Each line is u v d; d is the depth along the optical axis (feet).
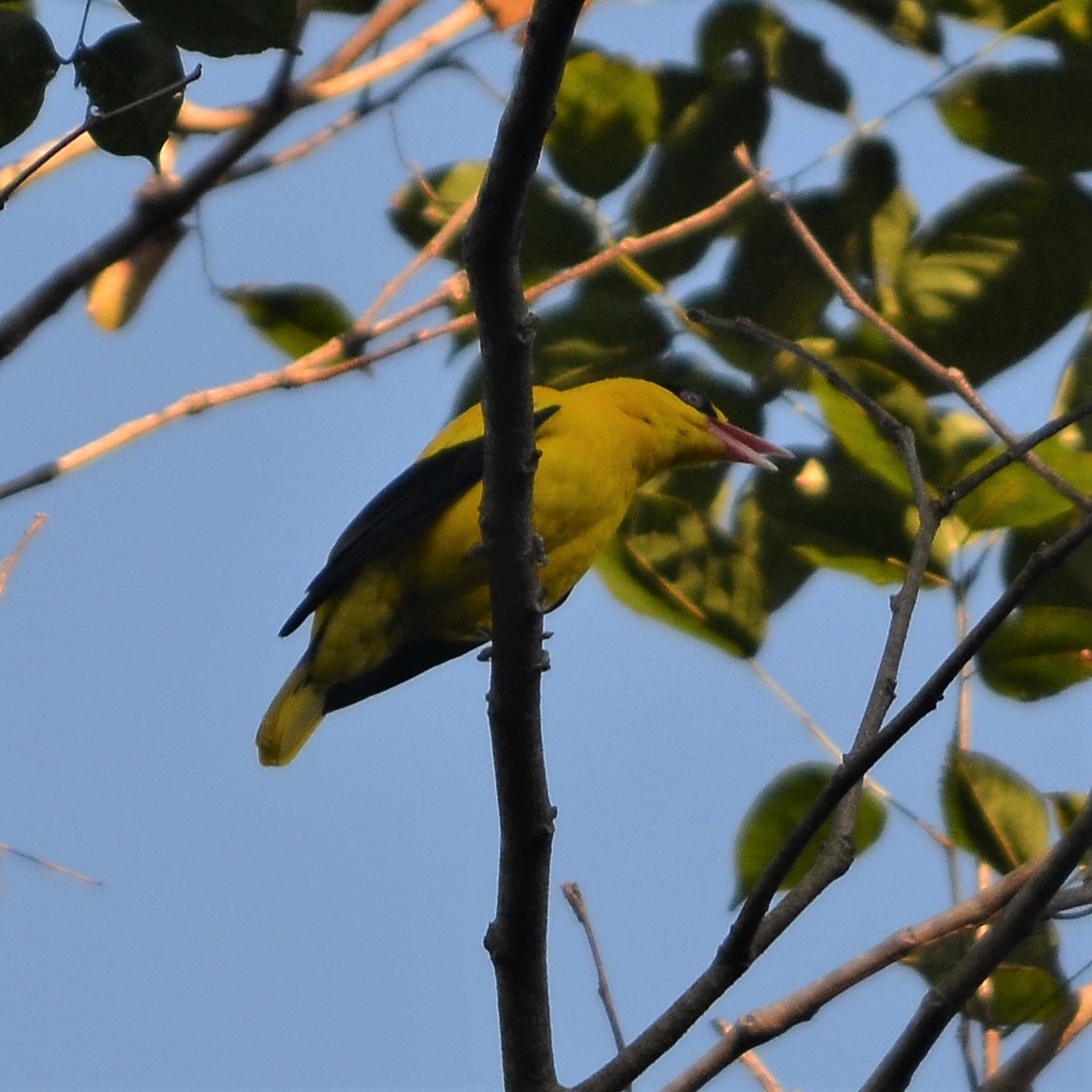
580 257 37.01
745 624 32.07
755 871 30.45
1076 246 34.32
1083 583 31.48
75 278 29.63
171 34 24.12
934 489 31.22
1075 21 35.19
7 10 24.70
